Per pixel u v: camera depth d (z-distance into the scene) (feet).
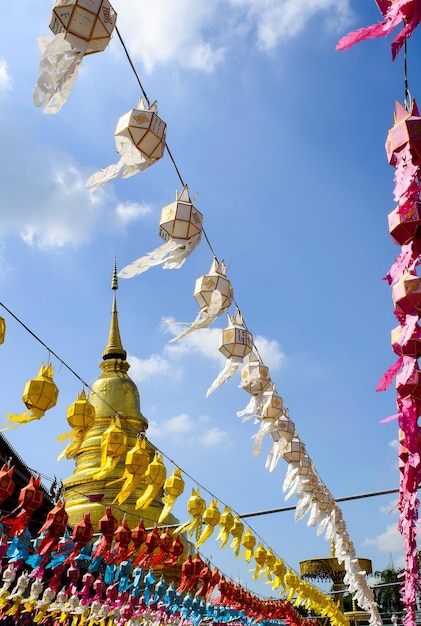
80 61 18.75
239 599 72.84
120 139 22.25
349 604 197.26
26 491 37.40
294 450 46.85
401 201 17.92
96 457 109.91
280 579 69.05
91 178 22.26
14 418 30.83
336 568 141.38
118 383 125.90
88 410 36.19
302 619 111.45
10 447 67.72
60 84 18.47
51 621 53.36
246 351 32.35
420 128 17.13
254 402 37.68
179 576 100.32
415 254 18.47
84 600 48.08
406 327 19.58
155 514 105.60
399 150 17.52
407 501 38.14
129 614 49.19
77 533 42.37
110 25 18.90
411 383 20.90
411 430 21.89
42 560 38.63
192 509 49.42
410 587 53.11
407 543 45.68
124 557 47.16
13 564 38.99
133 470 40.70
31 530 70.08
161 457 43.65
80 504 104.17
